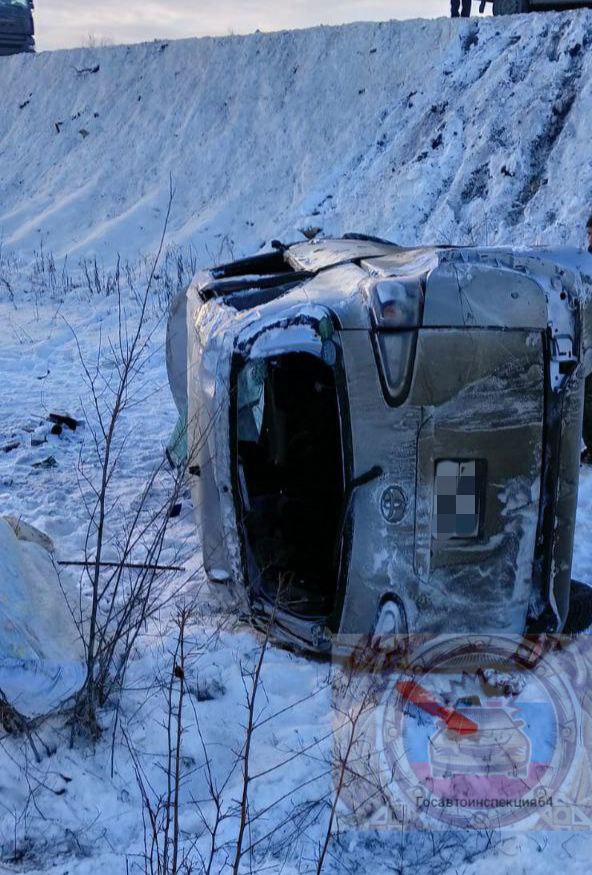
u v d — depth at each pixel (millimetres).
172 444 6902
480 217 14883
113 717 3850
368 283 4160
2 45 28250
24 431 8453
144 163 22047
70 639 4227
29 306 15453
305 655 4406
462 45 19422
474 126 16672
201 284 5676
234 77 22469
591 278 4191
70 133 24172
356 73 20750
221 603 4629
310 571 4738
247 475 5621
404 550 4117
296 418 5605
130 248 19250
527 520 4184
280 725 3898
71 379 10703
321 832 3268
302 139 20219
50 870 3055
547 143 15500
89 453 7816
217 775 3600
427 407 4047
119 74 24594
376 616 4152
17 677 3781
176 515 6266
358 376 4047
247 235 18609
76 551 5711
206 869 3055
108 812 3357
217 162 20922
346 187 18172
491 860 3111
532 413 4133
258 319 4227
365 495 4074
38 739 3609
